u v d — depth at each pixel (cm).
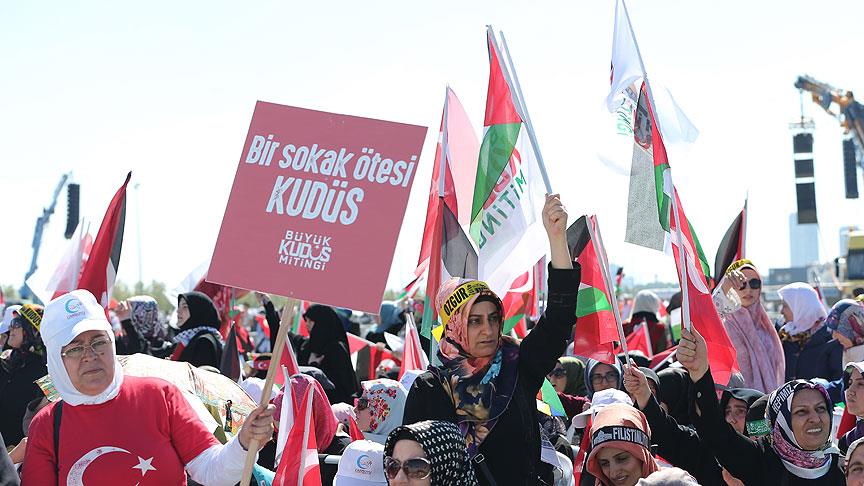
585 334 609
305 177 445
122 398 445
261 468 551
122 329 1083
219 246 448
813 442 506
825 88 3828
